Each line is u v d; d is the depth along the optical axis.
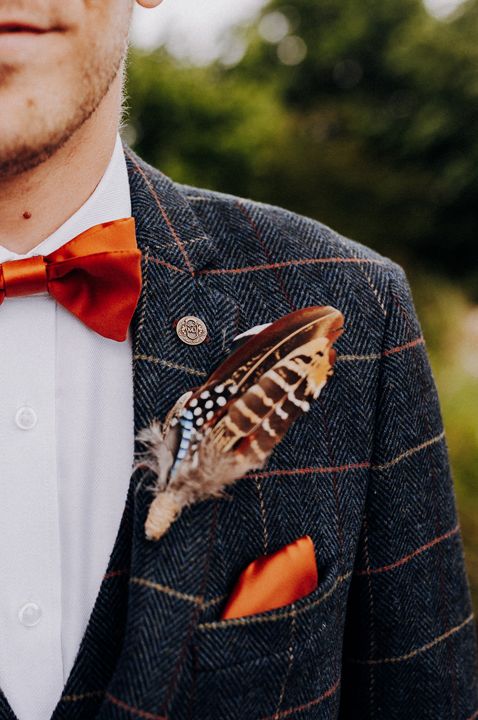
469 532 2.14
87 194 0.58
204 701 0.53
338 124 10.06
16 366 0.56
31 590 0.54
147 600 0.53
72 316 0.57
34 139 0.51
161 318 0.57
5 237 0.57
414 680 0.63
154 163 4.47
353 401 0.60
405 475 0.62
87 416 0.56
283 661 0.55
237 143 4.57
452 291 5.71
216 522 0.55
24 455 0.55
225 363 0.56
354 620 0.63
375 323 0.62
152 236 0.59
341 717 0.66
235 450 0.54
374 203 7.92
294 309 0.61
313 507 0.58
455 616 0.65
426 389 0.64
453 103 7.27
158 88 4.29
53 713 0.53
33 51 0.50
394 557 0.62
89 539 0.55
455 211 7.00
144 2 0.59
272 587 0.55
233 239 0.62
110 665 0.54
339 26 10.63
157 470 0.54
